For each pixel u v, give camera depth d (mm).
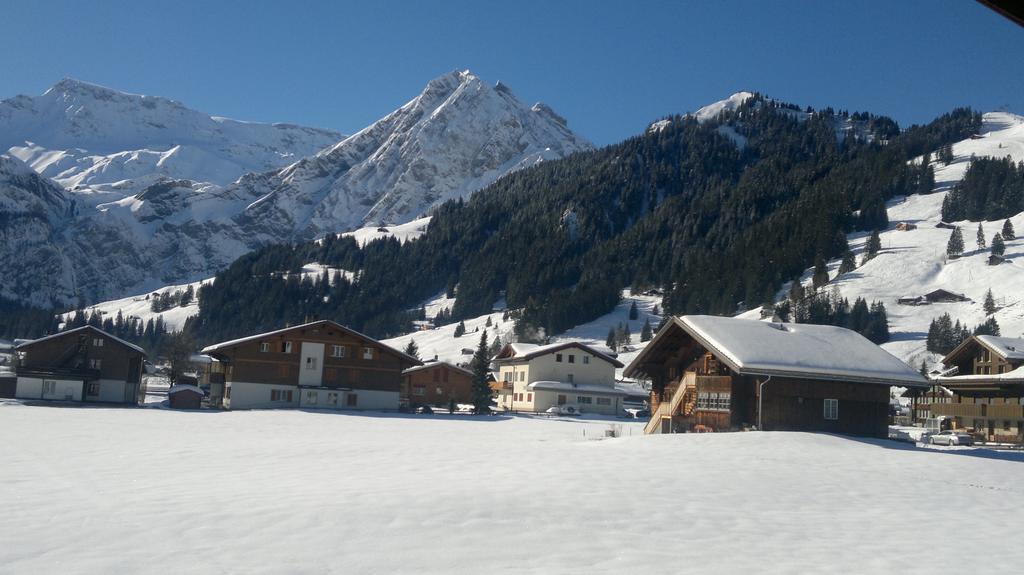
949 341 148875
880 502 24531
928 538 18797
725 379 52656
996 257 190875
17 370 84750
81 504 19688
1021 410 71438
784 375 49562
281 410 78312
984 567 15742
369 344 90062
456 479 26109
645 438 46375
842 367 51562
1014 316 155375
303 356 87875
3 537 15828
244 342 85938
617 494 23172
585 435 54875
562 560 15203
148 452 35062
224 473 27562
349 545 15742
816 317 173125
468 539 16625
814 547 17234
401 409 91688
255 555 14773
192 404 84688
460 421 73500
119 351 88688
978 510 23734
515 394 110500
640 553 15984
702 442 43125
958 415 79188
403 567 14328
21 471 26766
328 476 26953
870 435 52062
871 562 15914
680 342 59875
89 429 47656
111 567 13742
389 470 29266
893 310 177375
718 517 20406
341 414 76875
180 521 17531
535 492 22828
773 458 35844
